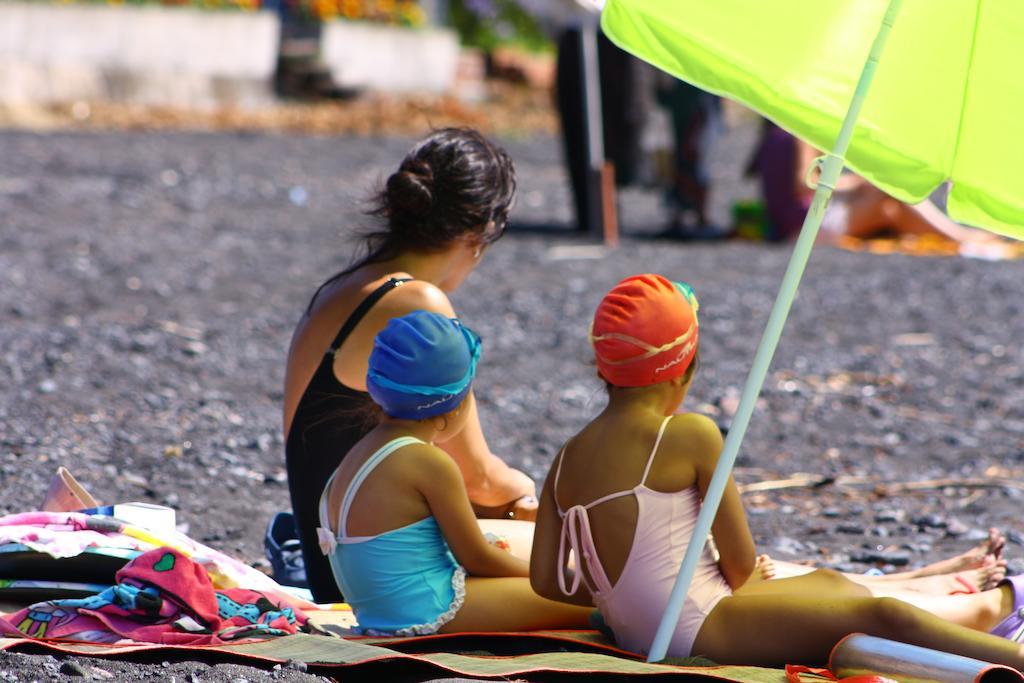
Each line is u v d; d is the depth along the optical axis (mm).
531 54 109812
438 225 14094
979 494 21344
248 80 86000
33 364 26828
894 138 13219
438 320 12836
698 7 12820
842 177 46562
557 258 42125
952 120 13180
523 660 11930
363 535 12875
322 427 14273
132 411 24078
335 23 90625
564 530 12727
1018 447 24266
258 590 13711
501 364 29578
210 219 47281
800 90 13023
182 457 21438
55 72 76312
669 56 12906
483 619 13078
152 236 43219
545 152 76125
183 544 13906
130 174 56031
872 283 39281
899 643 11562
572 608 13508
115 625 12469
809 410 26578
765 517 19969
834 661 11719
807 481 21812
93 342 29172
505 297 36094
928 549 18312
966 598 13164
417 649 12695
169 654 11812
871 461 23312
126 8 79500
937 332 33906
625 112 48438
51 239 41438
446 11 109875
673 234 48000
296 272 38875
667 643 12133
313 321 14398
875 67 12086
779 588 12719
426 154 14188
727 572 12586
